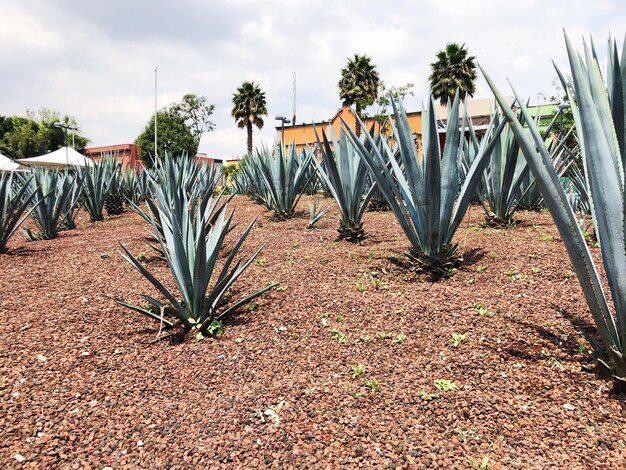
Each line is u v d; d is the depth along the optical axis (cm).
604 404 205
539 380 230
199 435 206
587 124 194
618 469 166
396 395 229
